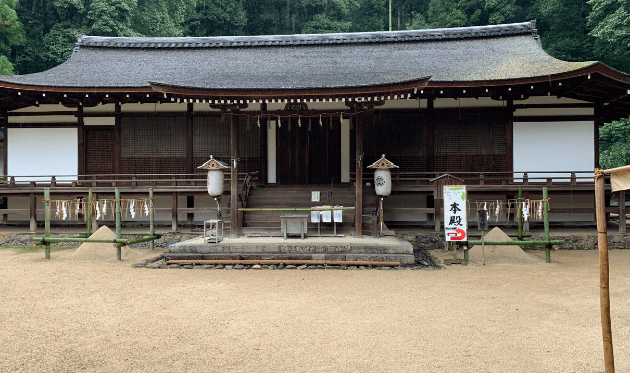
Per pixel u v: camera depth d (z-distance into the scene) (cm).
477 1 4181
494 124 1459
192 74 1580
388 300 693
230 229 1188
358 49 1786
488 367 435
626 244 1294
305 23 4766
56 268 983
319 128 1566
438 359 454
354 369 429
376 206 1295
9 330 549
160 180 1402
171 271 952
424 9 5038
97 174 1491
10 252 1249
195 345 496
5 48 2620
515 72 1332
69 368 435
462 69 1441
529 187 1315
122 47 1848
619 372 419
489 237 1180
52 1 2848
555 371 425
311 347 489
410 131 1491
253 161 1570
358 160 1179
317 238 1144
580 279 848
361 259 1011
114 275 905
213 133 1562
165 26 3347
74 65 1662
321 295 730
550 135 1431
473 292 745
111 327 561
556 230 1384
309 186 1516
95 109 1555
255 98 1125
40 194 1447
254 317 604
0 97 1438
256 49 1841
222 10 4412
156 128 1555
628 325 557
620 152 2670
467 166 1466
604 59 3192
